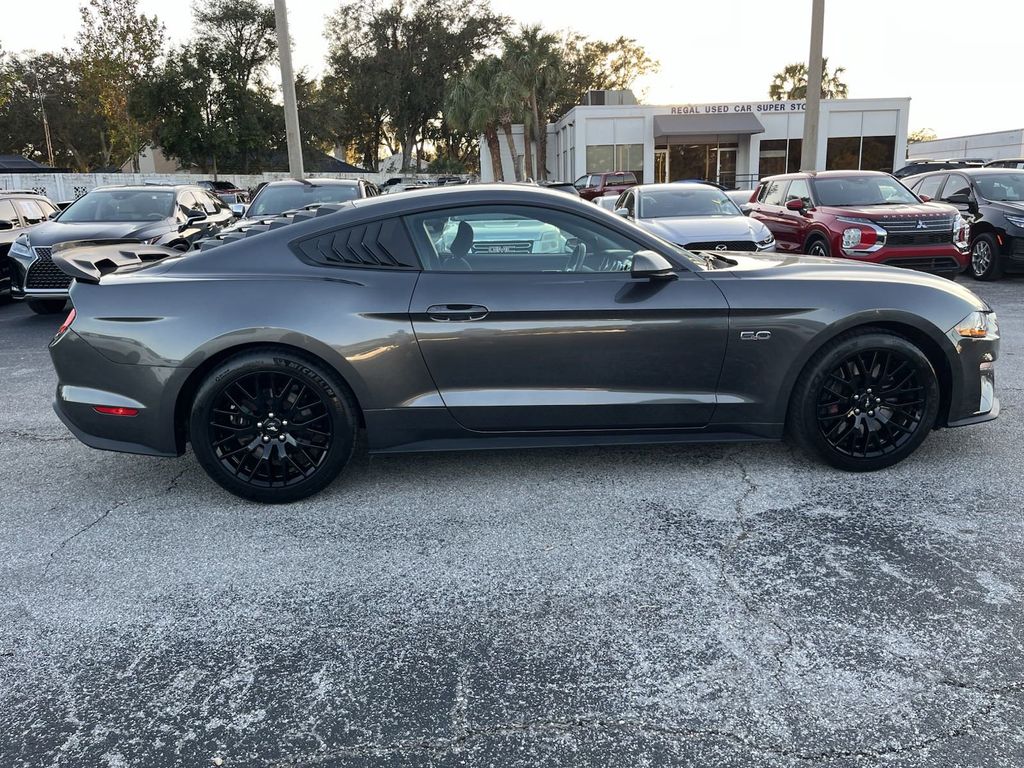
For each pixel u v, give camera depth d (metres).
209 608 2.78
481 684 2.32
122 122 38.84
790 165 35.81
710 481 3.79
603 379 3.57
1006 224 10.20
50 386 6.08
